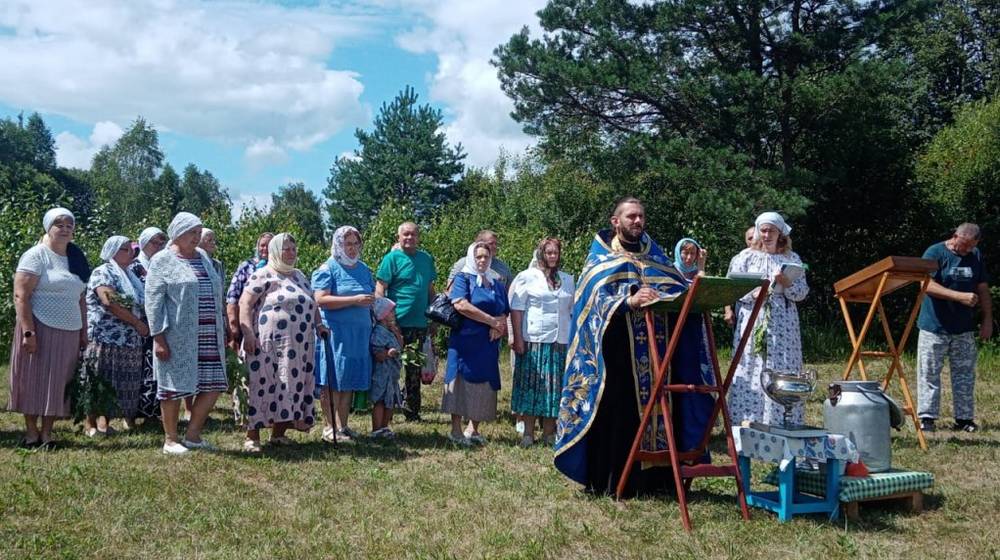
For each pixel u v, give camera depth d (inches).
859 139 827.4
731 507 222.1
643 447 229.9
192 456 268.4
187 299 268.7
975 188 890.1
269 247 290.2
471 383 307.6
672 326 234.1
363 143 2174.0
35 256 281.6
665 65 801.6
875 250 899.4
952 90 1129.4
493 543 191.9
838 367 608.4
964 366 345.7
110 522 201.0
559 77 789.9
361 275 311.7
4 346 532.7
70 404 289.1
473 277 311.9
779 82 770.8
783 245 299.7
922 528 208.4
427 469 264.1
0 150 2329.0
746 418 291.7
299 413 286.5
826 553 187.6
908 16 753.6
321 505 220.8
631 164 802.8
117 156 2583.7
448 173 2113.7
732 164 764.6
